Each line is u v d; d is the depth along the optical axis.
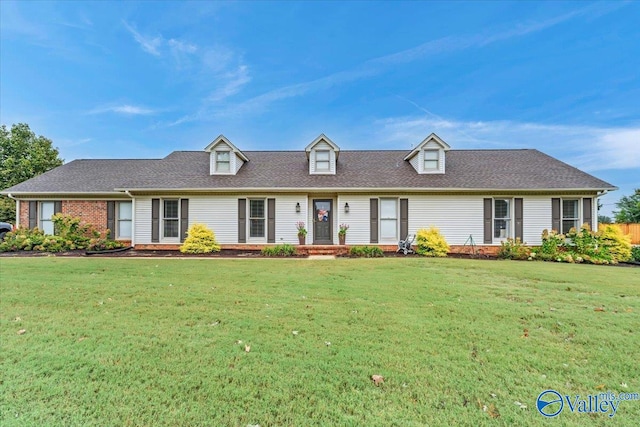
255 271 7.91
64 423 2.17
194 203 12.92
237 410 2.32
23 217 14.01
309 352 3.25
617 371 2.92
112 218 13.98
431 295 5.55
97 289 5.86
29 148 24.50
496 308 4.78
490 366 2.98
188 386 2.62
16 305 4.82
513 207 12.41
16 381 2.66
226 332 3.78
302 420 2.22
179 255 11.55
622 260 10.62
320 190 12.57
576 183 12.11
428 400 2.45
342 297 5.40
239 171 14.07
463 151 15.97
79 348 3.31
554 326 4.03
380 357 3.14
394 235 12.80
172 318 4.27
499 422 2.21
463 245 12.57
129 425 2.17
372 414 2.29
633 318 4.36
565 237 11.67
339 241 12.62
